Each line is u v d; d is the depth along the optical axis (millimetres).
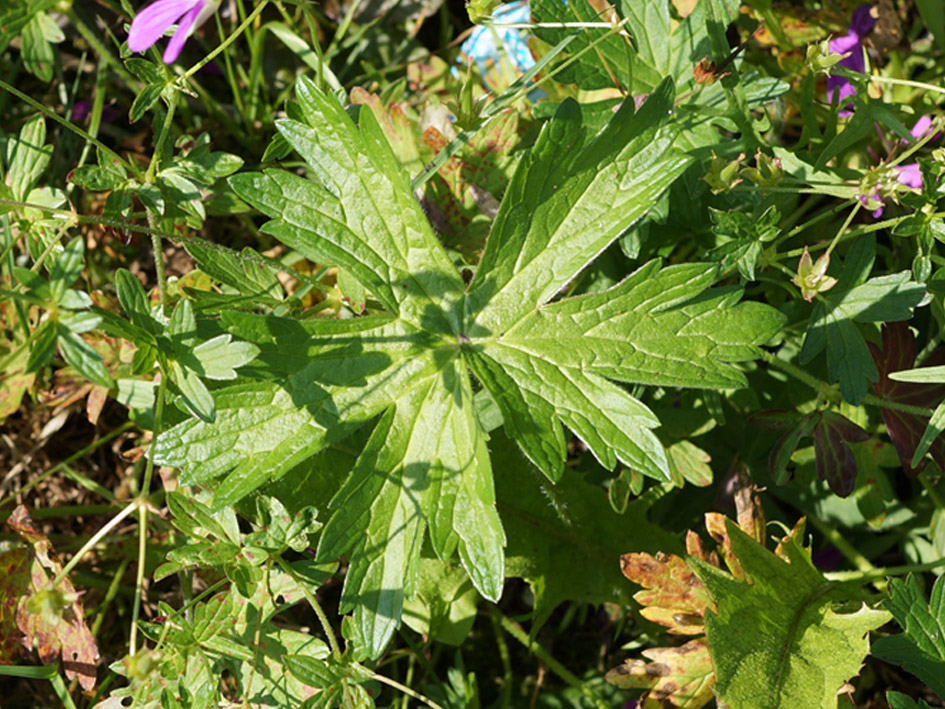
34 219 262
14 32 240
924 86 260
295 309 274
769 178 257
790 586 265
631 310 249
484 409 283
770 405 304
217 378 228
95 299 299
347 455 276
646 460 242
